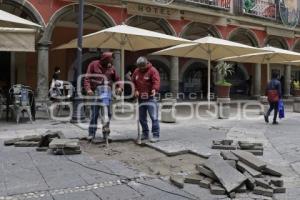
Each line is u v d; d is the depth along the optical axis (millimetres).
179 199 5359
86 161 7113
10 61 19766
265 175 6309
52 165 6789
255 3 24781
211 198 5422
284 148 8836
